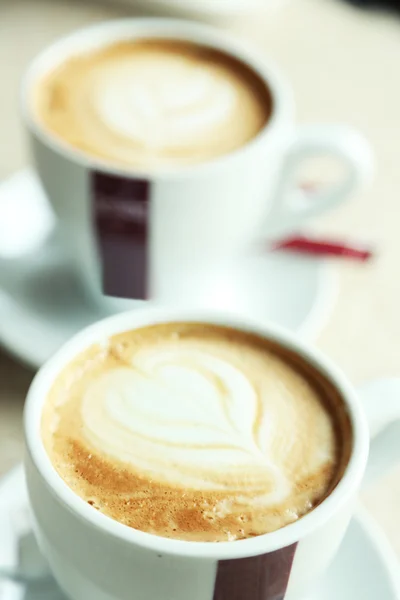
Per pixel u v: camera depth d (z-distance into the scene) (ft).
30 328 1.69
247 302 1.75
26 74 1.80
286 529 1.22
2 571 1.36
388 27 2.40
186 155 1.71
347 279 1.84
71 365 1.36
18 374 1.65
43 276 1.77
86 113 1.77
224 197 1.64
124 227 1.65
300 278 1.78
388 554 1.39
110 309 1.75
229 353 1.40
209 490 1.28
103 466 1.29
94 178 1.61
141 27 1.91
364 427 1.30
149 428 1.32
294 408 1.35
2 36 2.27
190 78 1.86
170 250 1.68
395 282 1.84
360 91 2.22
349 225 1.92
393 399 1.33
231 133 1.76
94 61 1.87
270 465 1.30
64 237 1.74
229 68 1.88
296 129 1.73
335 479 1.29
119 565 1.22
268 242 1.80
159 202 1.62
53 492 1.23
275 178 1.72
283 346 1.40
